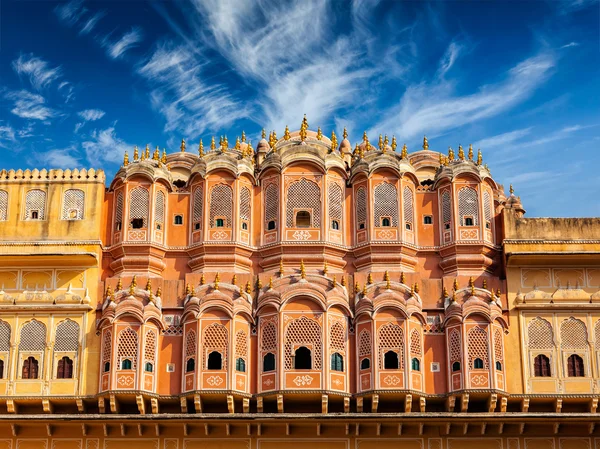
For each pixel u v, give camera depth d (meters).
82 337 33.28
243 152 37.12
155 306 33.19
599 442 32.50
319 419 31.70
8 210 34.88
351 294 33.81
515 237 34.53
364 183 35.31
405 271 34.47
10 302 33.56
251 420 31.81
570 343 33.38
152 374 32.56
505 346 33.34
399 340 32.50
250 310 33.06
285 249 34.44
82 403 32.53
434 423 32.12
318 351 32.28
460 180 35.28
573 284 34.00
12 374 32.91
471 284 33.56
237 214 34.84
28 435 32.66
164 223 35.16
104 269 34.62
